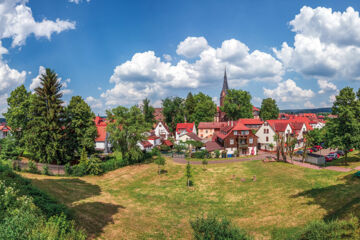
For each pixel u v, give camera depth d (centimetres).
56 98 4194
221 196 2791
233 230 1341
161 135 8669
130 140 4591
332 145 3447
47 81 4119
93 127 4556
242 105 9194
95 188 3077
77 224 1538
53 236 1052
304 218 1797
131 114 4675
